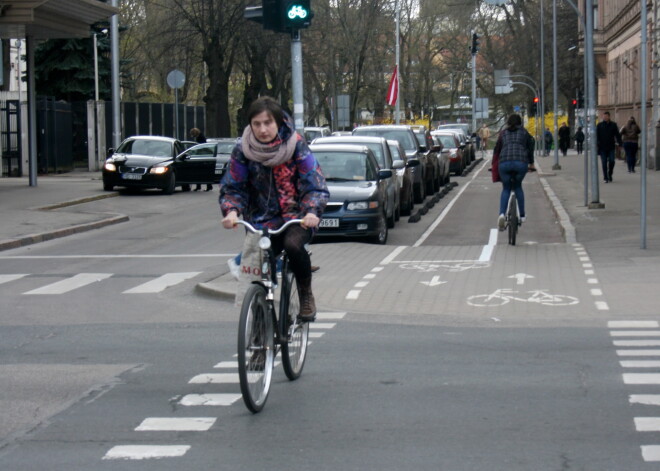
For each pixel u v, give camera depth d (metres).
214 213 27.02
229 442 6.30
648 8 38.03
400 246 17.70
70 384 8.07
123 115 47.72
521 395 7.41
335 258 15.95
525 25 74.12
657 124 37.41
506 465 5.74
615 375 8.03
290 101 75.19
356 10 62.03
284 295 7.52
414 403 7.23
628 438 6.25
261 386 7.09
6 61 44.91
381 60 72.12
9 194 30.41
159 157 33.41
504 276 13.81
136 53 72.56
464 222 24.41
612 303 11.73
